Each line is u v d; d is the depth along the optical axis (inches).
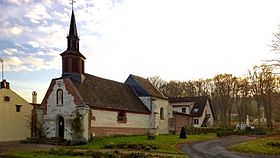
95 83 1605.6
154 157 842.2
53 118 1445.6
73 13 1551.4
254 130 2119.8
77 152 929.5
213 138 1675.7
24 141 1396.4
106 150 1020.5
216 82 3321.9
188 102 2758.4
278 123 2839.6
